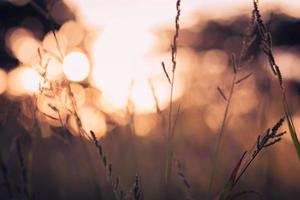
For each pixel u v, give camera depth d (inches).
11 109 88.7
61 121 83.1
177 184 141.4
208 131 173.9
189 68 183.8
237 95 167.2
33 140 91.4
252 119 165.6
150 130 136.7
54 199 148.9
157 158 152.0
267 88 139.8
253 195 139.5
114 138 124.0
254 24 80.6
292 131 79.0
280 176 161.3
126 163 117.5
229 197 76.2
